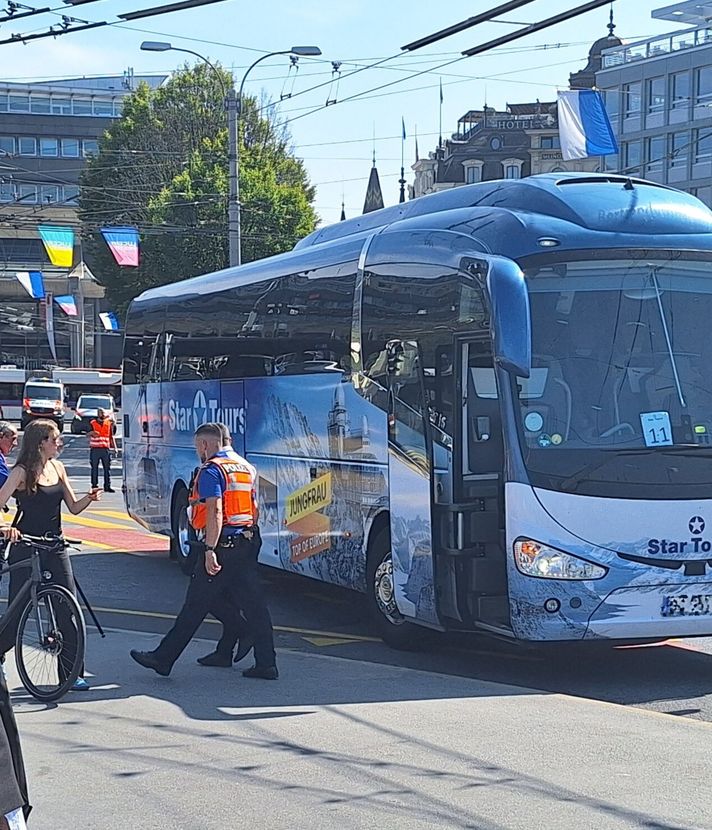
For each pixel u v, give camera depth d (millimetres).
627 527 8922
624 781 6488
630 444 9000
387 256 10797
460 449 9391
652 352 9188
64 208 77062
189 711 8242
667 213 9633
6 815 3764
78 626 8508
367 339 10969
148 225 46781
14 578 8797
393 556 10242
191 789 6434
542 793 6281
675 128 61938
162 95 52656
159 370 16625
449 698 8617
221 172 45562
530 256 9125
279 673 9508
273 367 13109
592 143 18797
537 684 9180
